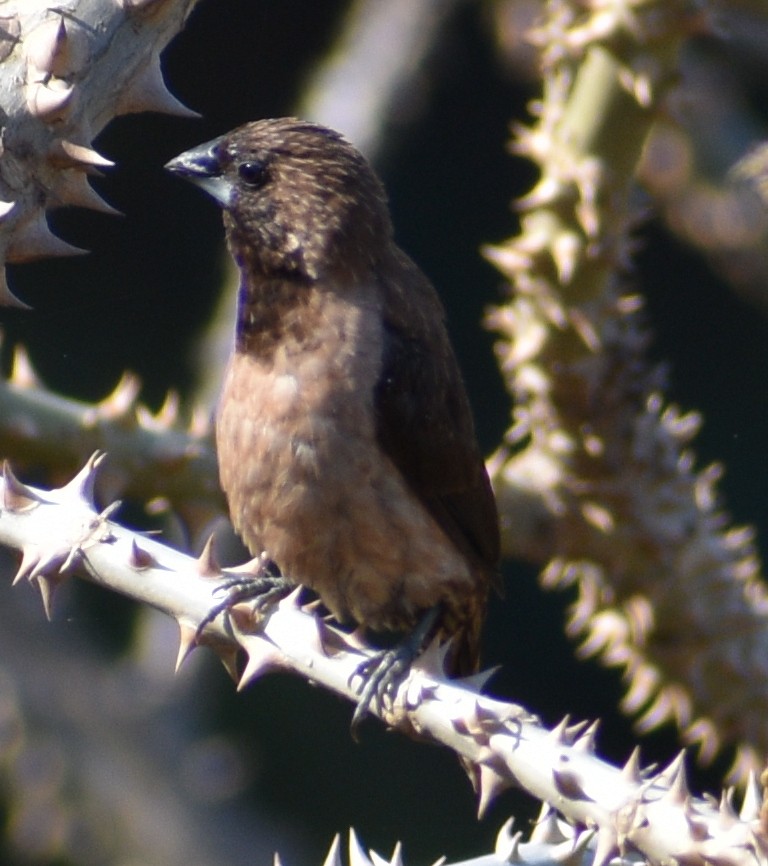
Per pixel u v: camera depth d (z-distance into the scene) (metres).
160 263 20.81
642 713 20.80
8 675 9.77
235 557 11.20
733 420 22.33
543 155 9.20
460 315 21.86
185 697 10.54
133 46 6.55
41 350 20.23
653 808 5.32
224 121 20.91
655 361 22.50
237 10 20.91
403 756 20.66
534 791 5.61
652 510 9.52
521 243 9.28
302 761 20.16
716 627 9.54
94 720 9.96
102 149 20.61
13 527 6.18
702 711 9.66
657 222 21.84
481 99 21.56
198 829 9.93
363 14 14.23
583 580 9.77
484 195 21.97
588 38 8.84
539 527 9.64
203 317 20.72
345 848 19.78
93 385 20.25
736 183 12.88
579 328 9.34
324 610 11.32
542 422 9.59
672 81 8.96
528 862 5.45
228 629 6.29
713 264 14.25
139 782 9.88
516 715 5.79
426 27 14.08
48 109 6.31
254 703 20.14
